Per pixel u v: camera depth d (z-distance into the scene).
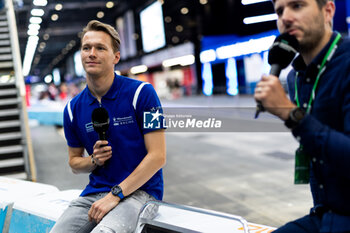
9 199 2.31
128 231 1.57
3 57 8.03
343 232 0.98
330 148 0.90
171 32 31.70
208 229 1.55
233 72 19.36
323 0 1.01
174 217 1.70
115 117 1.73
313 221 1.10
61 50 44.03
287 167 5.52
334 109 0.99
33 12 19.95
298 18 1.00
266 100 0.94
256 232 1.61
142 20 31.44
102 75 1.73
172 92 25.67
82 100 1.84
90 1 26.39
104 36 1.73
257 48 16.72
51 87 23.22
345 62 0.97
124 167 1.75
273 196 4.21
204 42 22.86
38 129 12.66
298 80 1.12
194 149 7.71
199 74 26.70
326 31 1.04
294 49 1.00
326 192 1.04
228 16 21.09
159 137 1.68
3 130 6.31
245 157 6.51
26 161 5.15
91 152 1.87
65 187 5.14
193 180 5.32
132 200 1.67
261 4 17.69
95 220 1.61
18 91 6.30
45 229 2.00
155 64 31.34
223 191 4.64
